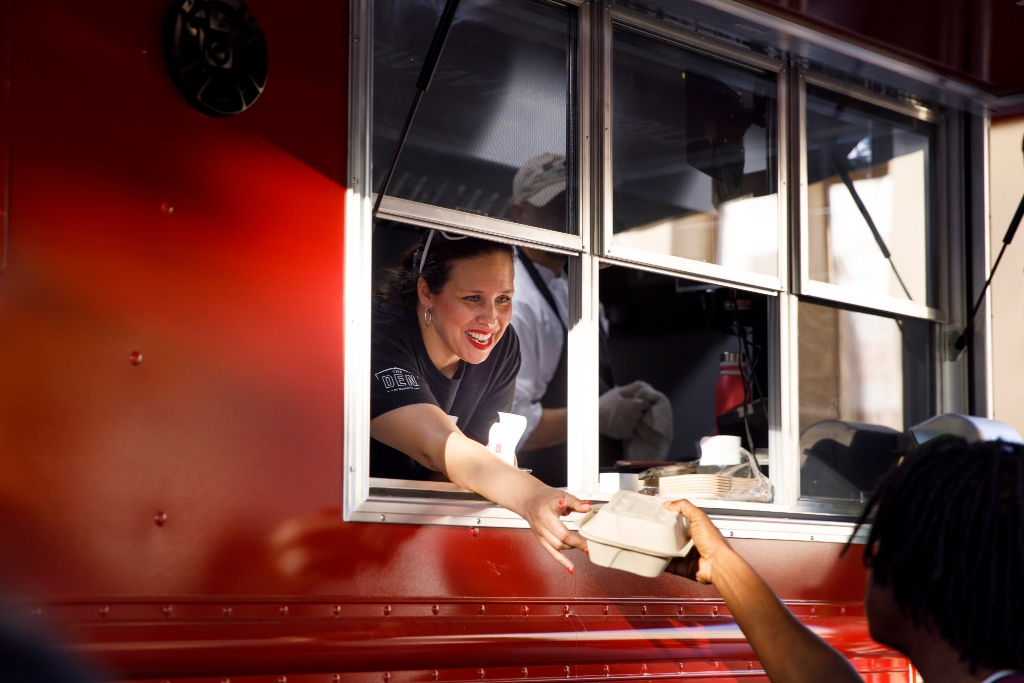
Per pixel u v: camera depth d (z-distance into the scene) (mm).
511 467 2297
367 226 2193
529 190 2566
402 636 2102
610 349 4633
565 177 2648
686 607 2684
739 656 2719
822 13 2961
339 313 2145
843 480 3264
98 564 1774
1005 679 1158
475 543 2299
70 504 1756
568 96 2674
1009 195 3725
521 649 2287
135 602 1804
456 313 2807
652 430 3914
